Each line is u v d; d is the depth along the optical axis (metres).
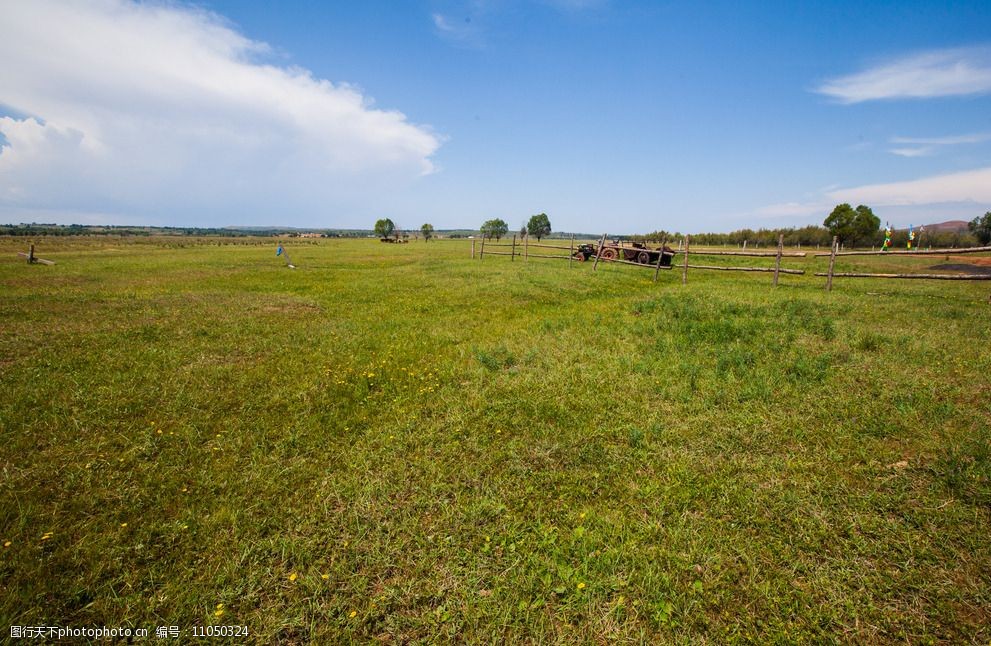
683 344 6.90
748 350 6.42
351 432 4.45
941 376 5.15
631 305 10.42
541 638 2.29
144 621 2.42
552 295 12.71
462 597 2.54
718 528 3.01
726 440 4.07
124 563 2.79
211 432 4.40
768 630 2.29
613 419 4.54
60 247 48.50
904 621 2.32
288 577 2.69
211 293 12.99
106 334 7.76
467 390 5.39
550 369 6.03
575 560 2.77
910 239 31.14
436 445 4.16
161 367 6.11
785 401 4.75
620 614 2.41
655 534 2.96
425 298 12.36
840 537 2.88
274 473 3.71
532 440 4.20
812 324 7.62
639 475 3.62
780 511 3.13
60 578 2.64
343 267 23.64
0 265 22.73
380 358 6.69
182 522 3.13
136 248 48.22
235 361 6.50
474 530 3.05
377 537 3.00
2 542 2.88
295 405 4.97
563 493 3.44
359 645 2.29
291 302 11.67
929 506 3.10
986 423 4.05
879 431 4.05
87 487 3.46
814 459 3.72
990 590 2.45
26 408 4.70
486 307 10.99
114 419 4.55
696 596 2.49
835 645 2.20
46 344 7.08
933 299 10.55
